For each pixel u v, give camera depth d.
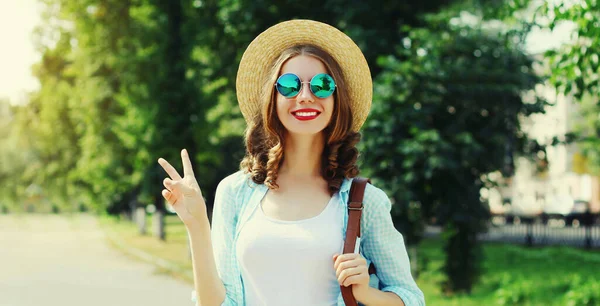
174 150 14.30
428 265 11.49
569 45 5.66
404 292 2.23
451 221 9.52
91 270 15.11
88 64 17.53
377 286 2.38
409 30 9.48
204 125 14.23
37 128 33.03
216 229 2.32
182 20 14.91
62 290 11.66
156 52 14.68
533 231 22.44
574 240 20.69
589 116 21.78
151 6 15.10
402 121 8.71
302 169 2.33
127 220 41.91
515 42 8.67
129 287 12.02
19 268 15.58
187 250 16.20
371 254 2.32
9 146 52.62
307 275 2.14
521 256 16.48
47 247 23.05
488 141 9.21
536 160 10.20
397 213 9.12
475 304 8.81
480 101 9.03
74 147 27.27
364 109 2.46
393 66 8.90
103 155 17.98
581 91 5.71
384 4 10.37
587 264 14.56
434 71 8.78
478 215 9.43
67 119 27.02
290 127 2.24
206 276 2.10
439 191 9.45
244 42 12.16
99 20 16.30
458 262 9.80
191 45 14.36
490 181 9.52
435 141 8.59
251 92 2.46
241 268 2.22
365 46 10.02
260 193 2.28
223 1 11.45
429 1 10.34
